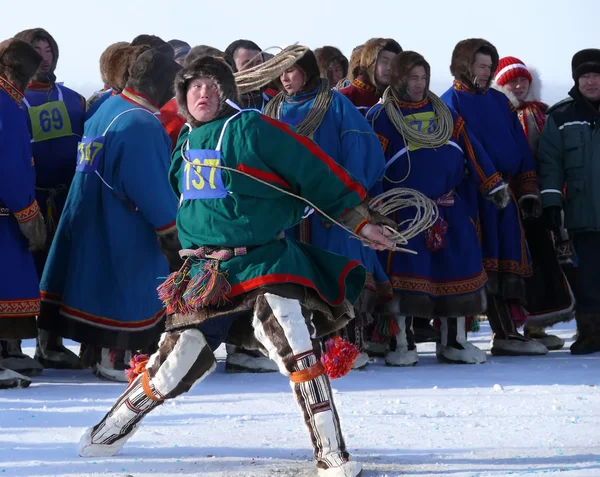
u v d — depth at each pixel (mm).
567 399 12188
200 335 8586
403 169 15961
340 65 19312
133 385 8789
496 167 17125
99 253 14055
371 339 16906
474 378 14273
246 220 8406
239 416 10984
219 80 8633
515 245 17156
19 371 14406
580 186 17531
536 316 18156
